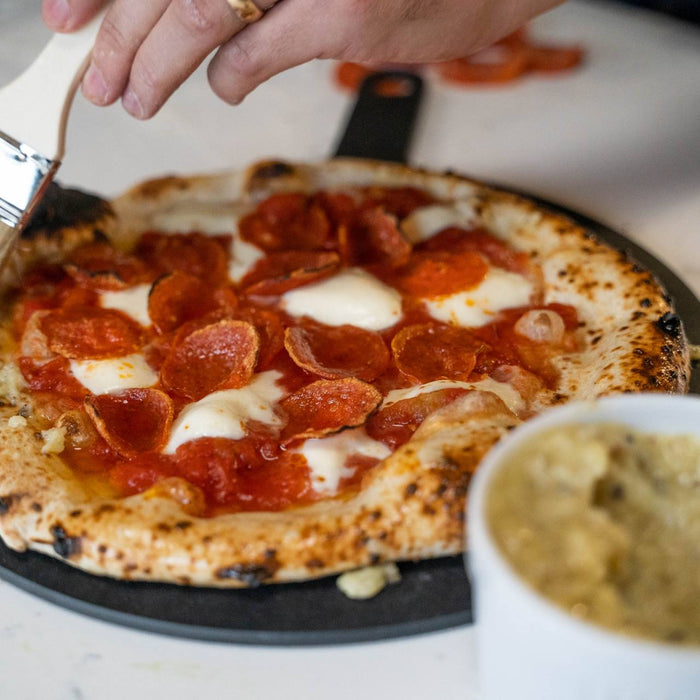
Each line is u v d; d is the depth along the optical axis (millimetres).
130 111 496
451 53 540
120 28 463
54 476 445
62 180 702
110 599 417
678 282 566
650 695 327
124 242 593
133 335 524
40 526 426
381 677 399
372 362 498
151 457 459
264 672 402
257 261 580
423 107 779
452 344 508
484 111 771
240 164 726
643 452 358
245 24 471
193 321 524
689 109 757
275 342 506
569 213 633
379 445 462
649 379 468
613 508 346
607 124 746
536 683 345
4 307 542
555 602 323
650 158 702
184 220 607
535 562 327
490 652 357
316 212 604
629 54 837
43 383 499
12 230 476
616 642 311
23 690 399
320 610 410
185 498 434
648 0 895
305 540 410
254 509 442
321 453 453
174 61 471
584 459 346
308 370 485
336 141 721
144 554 414
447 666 402
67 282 562
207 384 493
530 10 557
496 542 328
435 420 447
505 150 723
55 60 469
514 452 345
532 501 338
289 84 828
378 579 414
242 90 501
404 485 417
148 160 730
